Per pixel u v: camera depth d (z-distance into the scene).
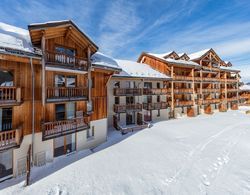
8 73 10.88
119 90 23.23
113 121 23.75
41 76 12.45
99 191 9.20
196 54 39.53
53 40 13.00
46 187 9.43
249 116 34.53
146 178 10.59
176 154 14.28
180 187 9.89
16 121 11.08
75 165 12.11
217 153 14.75
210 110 37.06
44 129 11.62
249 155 14.66
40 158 12.25
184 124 25.98
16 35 11.73
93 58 16.06
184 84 34.72
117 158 13.30
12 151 10.98
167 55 31.92
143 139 18.09
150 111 28.48
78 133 15.06
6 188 9.46
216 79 38.72
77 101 14.55
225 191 9.66
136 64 30.44
